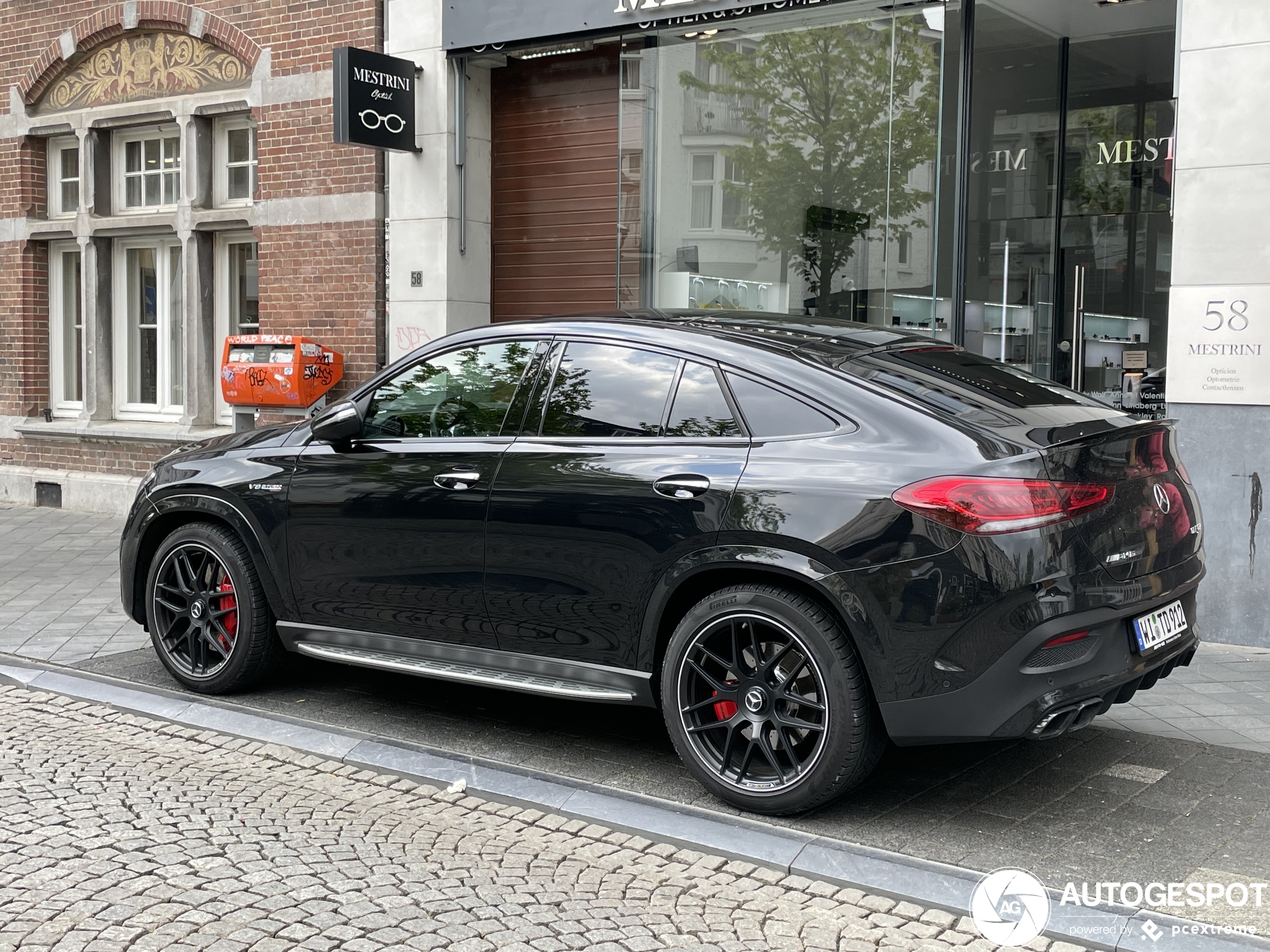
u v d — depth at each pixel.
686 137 9.37
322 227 10.77
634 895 3.60
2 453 13.29
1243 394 6.67
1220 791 4.38
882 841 3.92
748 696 4.12
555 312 10.18
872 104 8.80
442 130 10.01
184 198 11.66
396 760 4.76
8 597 7.94
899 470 3.89
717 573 4.25
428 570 4.88
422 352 5.18
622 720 5.34
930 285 8.72
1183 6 6.74
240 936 3.27
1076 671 3.76
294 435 5.47
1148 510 4.02
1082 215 9.80
